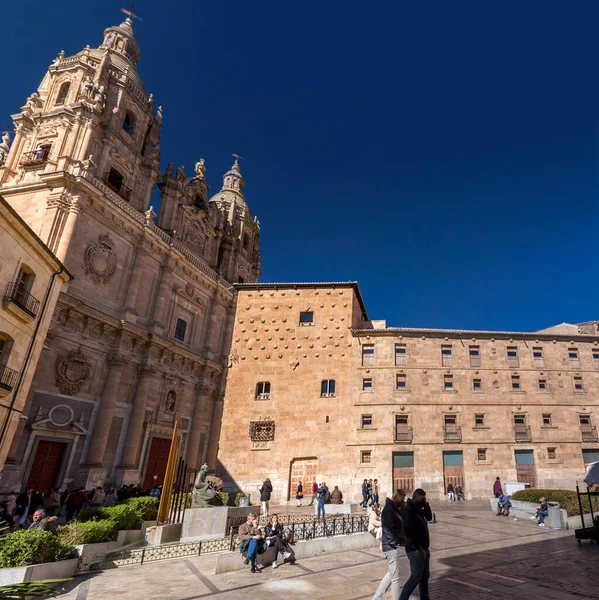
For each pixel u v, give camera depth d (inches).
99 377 1381.6
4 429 833.5
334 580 405.1
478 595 327.3
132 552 552.7
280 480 1143.0
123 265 1557.6
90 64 1774.1
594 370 1325.0
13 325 837.8
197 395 1888.5
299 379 1253.1
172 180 1952.5
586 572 394.9
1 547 425.7
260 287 1374.3
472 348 1321.4
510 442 1215.6
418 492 281.3
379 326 1407.5
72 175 1373.0
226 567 455.2
